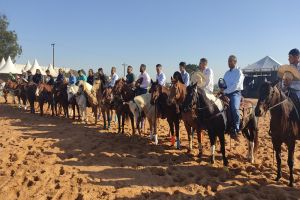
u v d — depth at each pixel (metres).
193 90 8.41
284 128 7.14
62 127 14.73
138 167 8.59
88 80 17.36
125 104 12.61
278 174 7.68
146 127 14.98
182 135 13.23
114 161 9.20
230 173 8.18
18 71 45.72
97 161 9.17
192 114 8.91
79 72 17.25
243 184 7.46
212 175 8.20
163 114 10.80
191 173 8.15
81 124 15.63
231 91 8.70
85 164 8.88
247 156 9.76
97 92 14.41
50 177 7.77
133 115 12.20
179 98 9.41
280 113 7.11
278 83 7.35
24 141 11.66
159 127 15.16
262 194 6.82
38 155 9.76
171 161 9.23
